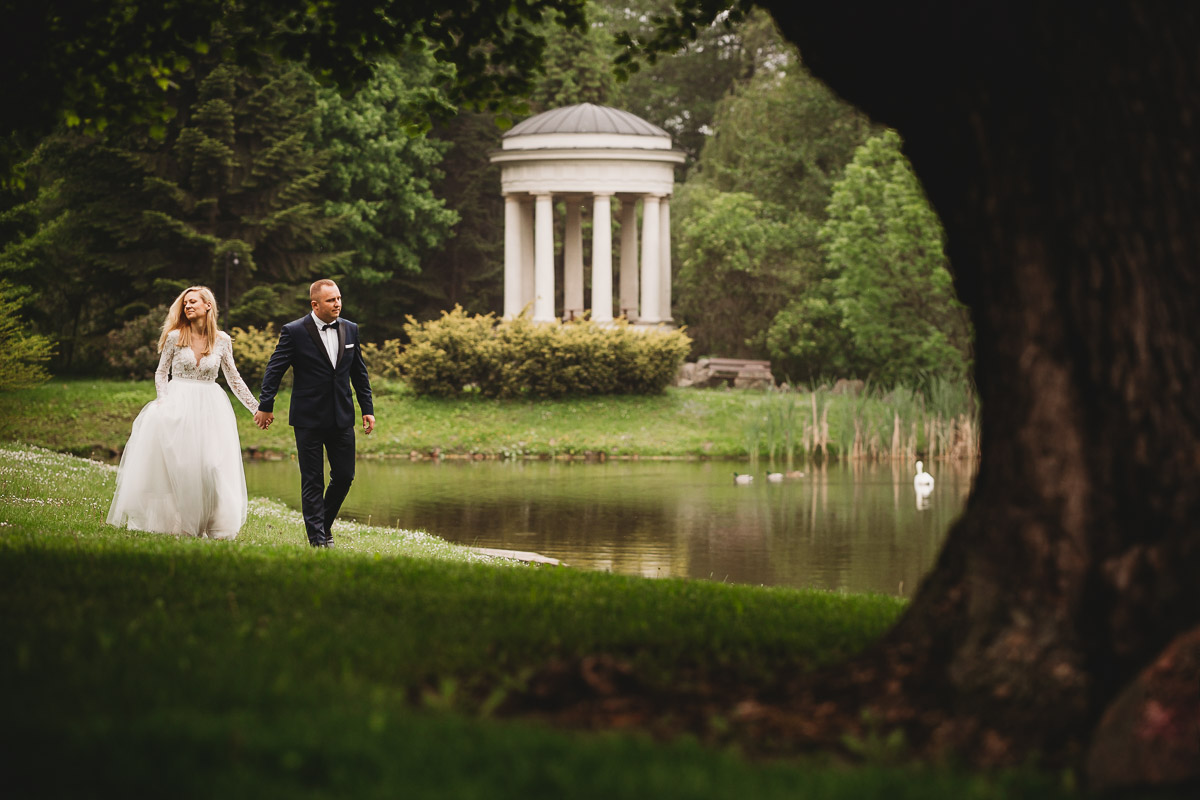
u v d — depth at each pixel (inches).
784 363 2004.2
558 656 229.5
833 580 610.5
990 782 164.7
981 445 218.1
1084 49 200.4
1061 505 198.7
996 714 191.0
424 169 2096.5
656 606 301.6
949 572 215.5
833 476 1189.7
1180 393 195.2
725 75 2802.7
